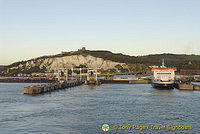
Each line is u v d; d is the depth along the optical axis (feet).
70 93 359.46
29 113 197.98
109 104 244.22
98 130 151.23
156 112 202.49
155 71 448.65
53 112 202.39
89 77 639.76
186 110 210.18
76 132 147.02
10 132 146.61
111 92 371.97
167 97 297.12
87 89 443.32
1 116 186.91
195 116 187.01
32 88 352.08
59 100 274.16
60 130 150.82
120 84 622.54
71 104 244.22
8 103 249.96
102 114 195.11
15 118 180.55
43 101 265.75
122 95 324.60
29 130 150.61
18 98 291.99
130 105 237.45
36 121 171.94
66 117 184.14
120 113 198.70
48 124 164.35
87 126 159.84
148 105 236.84
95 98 292.81
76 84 580.30
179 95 317.83
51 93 359.66
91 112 202.69
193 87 404.36
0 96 313.53
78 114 194.70
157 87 438.81
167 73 444.14
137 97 300.20
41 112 202.18
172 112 201.87
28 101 265.34
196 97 295.07
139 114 195.00
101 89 439.63
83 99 283.38
